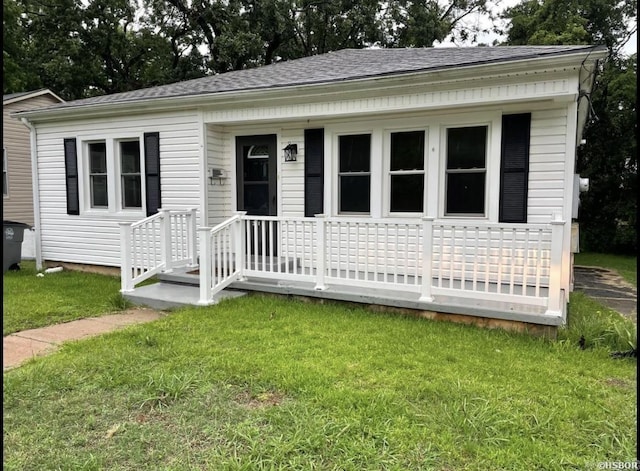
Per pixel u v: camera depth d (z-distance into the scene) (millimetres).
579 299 7023
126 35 20625
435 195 5965
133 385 3211
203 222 7250
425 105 5590
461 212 5918
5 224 8305
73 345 4098
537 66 4887
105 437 2574
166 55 20750
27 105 13492
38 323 4973
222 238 6320
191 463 2334
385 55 8109
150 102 7270
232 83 7406
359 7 19953
